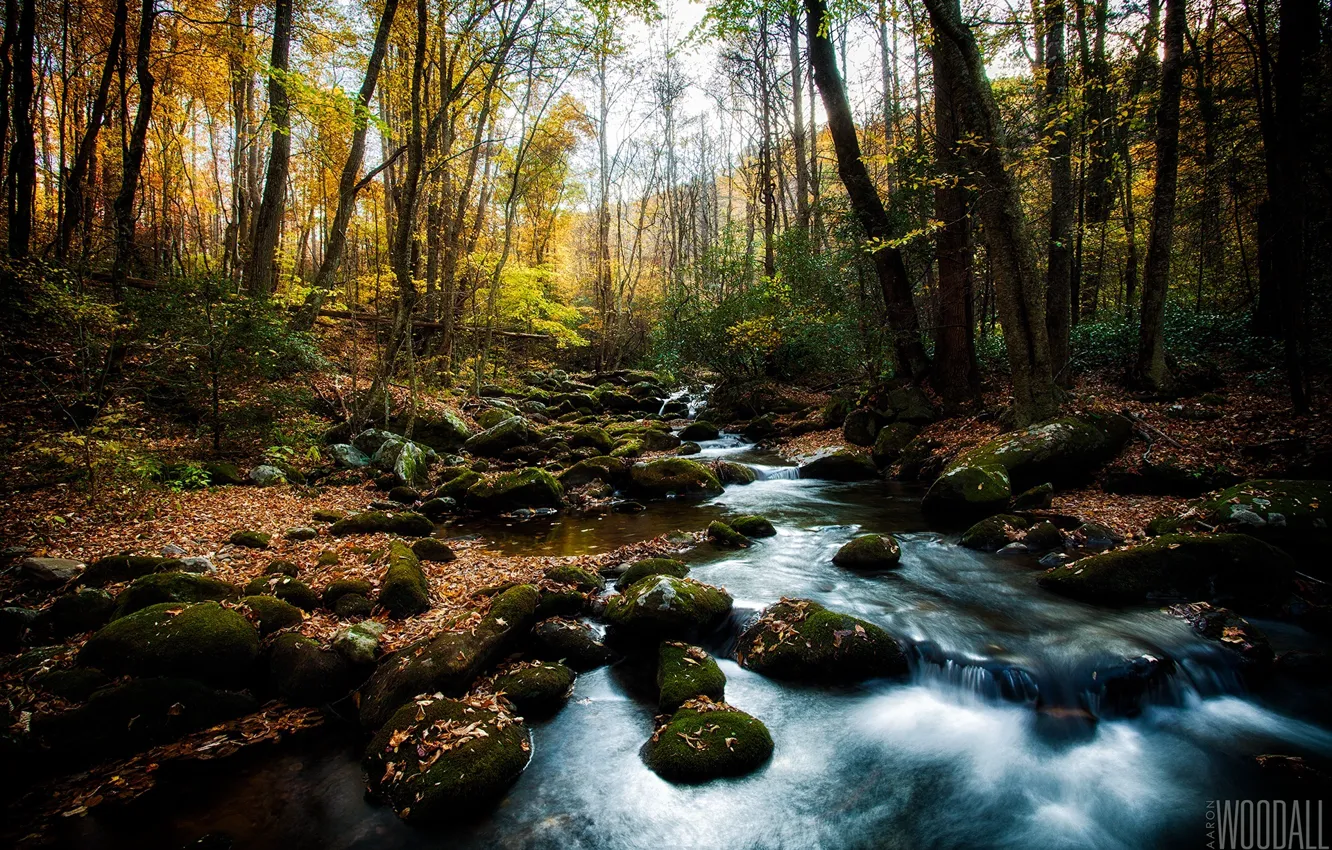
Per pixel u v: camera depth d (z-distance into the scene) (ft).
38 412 29.40
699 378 82.38
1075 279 51.70
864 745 14.51
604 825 12.05
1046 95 37.37
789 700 16.26
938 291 46.11
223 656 15.52
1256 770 13.10
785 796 12.89
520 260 100.12
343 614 18.74
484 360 70.38
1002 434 34.24
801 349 57.93
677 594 19.06
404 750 13.16
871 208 47.39
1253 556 18.89
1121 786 12.98
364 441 41.24
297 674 15.70
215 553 23.20
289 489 33.58
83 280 31.60
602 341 103.35
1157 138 34.27
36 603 17.89
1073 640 16.99
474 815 12.20
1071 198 37.24
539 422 60.90
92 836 11.46
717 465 42.70
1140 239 54.13
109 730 13.53
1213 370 36.42
